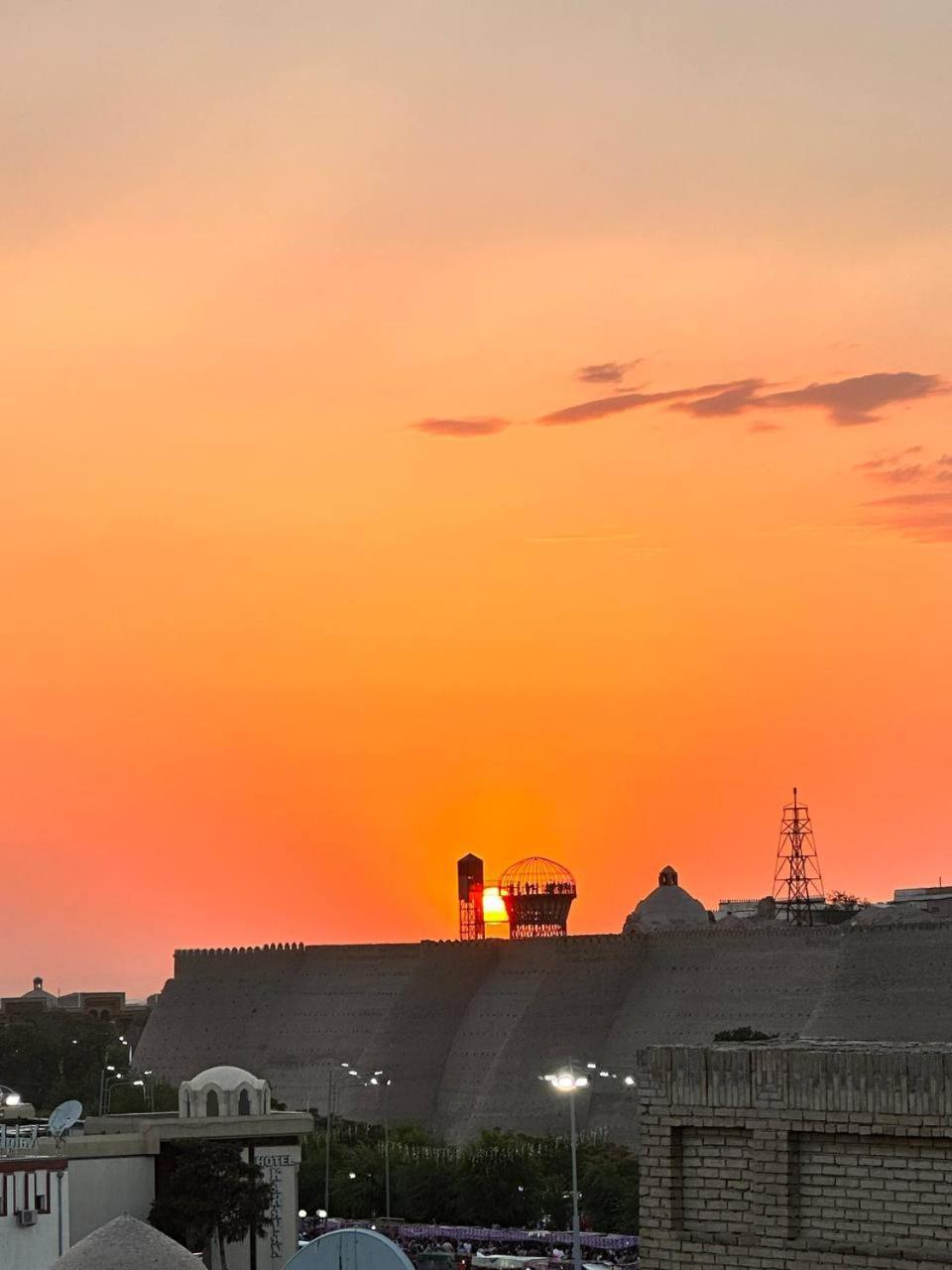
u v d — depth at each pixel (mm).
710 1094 42438
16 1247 101500
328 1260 54094
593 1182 177750
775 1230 41219
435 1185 181250
